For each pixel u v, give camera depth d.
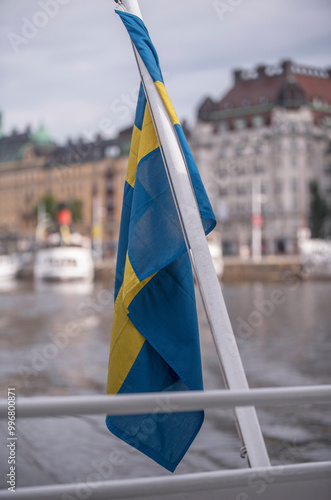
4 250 100.56
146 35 2.48
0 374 11.29
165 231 2.50
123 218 2.66
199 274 2.28
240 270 56.75
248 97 79.62
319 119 79.25
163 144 2.36
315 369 11.98
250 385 10.47
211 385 10.35
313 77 81.62
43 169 108.44
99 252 77.88
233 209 78.12
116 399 1.51
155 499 1.82
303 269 55.16
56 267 55.00
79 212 94.50
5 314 27.72
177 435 2.48
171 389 2.53
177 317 2.51
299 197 75.81
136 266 2.47
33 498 1.77
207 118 80.69
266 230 75.88
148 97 2.41
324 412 7.06
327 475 1.96
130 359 2.51
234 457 5.63
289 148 75.75
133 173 2.65
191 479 1.86
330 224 72.81
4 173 116.69
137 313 2.48
